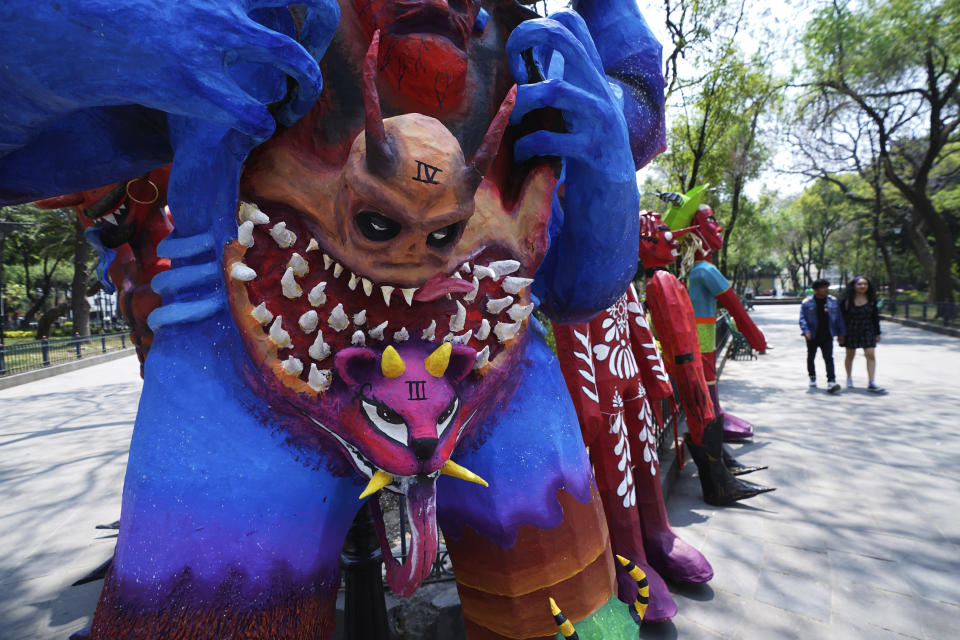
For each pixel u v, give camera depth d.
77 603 3.01
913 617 2.68
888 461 4.99
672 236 3.52
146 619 0.99
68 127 1.14
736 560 3.25
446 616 2.48
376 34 0.90
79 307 18.70
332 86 1.09
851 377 8.91
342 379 1.06
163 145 1.24
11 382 11.52
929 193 22.92
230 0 0.88
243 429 1.08
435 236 1.00
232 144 1.03
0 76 0.83
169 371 1.10
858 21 16.47
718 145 12.00
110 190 1.85
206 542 1.02
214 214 1.09
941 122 18.09
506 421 1.34
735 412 7.08
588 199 1.32
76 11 0.78
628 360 2.59
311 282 1.06
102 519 4.20
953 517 3.80
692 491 4.35
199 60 0.85
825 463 4.98
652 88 1.67
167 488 1.04
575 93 1.19
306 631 1.09
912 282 38.91
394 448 1.04
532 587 1.32
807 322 8.50
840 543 3.44
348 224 0.98
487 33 1.26
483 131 1.22
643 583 1.31
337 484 1.16
